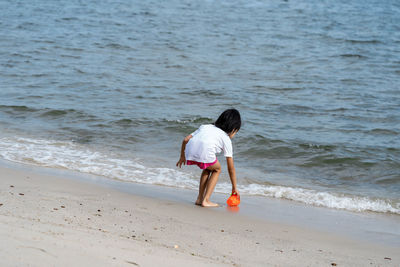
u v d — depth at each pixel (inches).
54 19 1235.2
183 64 796.6
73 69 719.1
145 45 949.8
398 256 214.5
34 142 394.9
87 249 173.2
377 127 494.0
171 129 452.8
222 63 821.2
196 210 264.2
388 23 1378.0
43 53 831.1
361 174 363.9
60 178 303.7
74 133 429.4
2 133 415.8
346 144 433.1
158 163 361.1
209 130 273.0
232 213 264.2
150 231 218.5
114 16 1337.4
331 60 886.4
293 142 429.4
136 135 432.5
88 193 275.6
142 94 592.4
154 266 166.4
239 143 422.0
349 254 213.6
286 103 582.2
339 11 1619.1
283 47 995.9
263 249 209.8
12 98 540.4
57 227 198.4
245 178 339.9
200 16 1408.7
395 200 309.0
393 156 405.1
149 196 283.4
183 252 192.2
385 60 901.8
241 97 600.1
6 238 172.1
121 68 744.3
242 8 1627.7
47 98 549.0
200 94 605.0
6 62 746.2
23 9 1391.5
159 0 1752.0
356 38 1131.3
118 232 210.2
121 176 323.9
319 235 237.5
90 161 354.3
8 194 254.2
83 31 1082.7
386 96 634.2
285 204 290.2
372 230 250.5
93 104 533.3
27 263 153.1
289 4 1781.5
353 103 592.7
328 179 350.9
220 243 212.4
